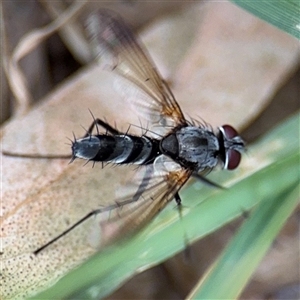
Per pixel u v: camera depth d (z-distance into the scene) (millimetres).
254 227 81
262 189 81
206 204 81
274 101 92
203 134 85
